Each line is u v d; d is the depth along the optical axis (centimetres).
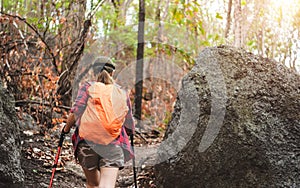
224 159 493
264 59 541
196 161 506
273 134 488
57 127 810
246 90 509
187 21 1117
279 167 477
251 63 532
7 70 820
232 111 498
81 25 973
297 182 476
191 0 1099
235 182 489
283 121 495
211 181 500
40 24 884
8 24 849
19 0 945
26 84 841
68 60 913
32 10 984
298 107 504
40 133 761
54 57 841
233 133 492
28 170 592
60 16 959
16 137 535
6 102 536
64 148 727
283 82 520
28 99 834
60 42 946
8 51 828
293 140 489
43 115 803
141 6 998
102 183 436
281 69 535
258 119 493
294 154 484
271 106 502
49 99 819
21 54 838
